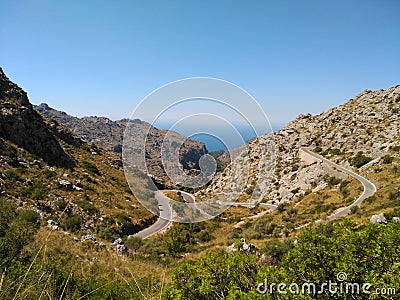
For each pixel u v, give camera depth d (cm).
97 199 3025
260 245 2208
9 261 745
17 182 2473
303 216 3866
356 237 439
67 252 1293
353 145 6906
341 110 9569
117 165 5028
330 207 4034
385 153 5809
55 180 2952
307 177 6047
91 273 1111
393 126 6838
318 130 8850
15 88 3666
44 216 2088
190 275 496
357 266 421
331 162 6525
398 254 409
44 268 656
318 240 444
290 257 445
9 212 1297
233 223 3155
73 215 2453
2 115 3125
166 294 493
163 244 2059
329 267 425
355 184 4734
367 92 10138
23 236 1039
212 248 2094
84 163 4203
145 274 1347
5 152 2842
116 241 2158
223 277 489
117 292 799
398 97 8244
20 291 439
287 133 9481
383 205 3011
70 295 629
